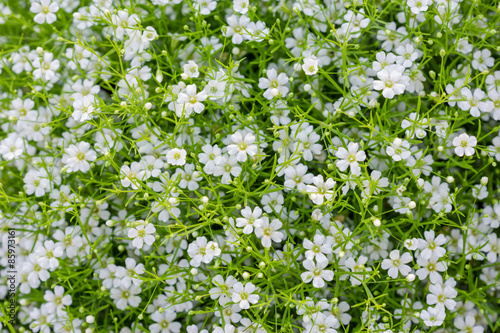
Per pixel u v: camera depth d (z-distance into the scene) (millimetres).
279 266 239
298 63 245
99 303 254
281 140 247
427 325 235
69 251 250
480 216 252
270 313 249
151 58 251
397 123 249
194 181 244
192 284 245
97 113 239
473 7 251
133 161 242
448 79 248
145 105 234
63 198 253
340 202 237
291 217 249
